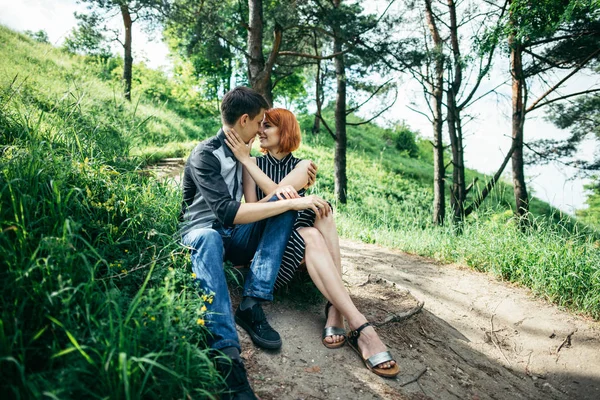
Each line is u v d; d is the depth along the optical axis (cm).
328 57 830
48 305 147
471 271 419
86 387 129
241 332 219
